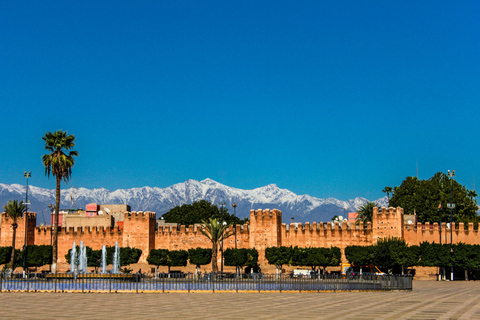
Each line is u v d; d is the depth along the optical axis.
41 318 35.75
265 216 101.31
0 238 106.62
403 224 96.25
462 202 122.81
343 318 35.00
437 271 91.50
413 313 37.66
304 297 50.91
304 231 101.06
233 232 101.06
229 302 45.78
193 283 59.94
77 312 38.97
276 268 95.38
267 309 40.34
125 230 104.94
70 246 107.12
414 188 125.56
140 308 41.34
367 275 64.44
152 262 95.62
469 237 96.19
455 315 36.50
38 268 103.00
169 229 105.31
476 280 89.94
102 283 59.03
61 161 87.25
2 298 50.22
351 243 97.69
